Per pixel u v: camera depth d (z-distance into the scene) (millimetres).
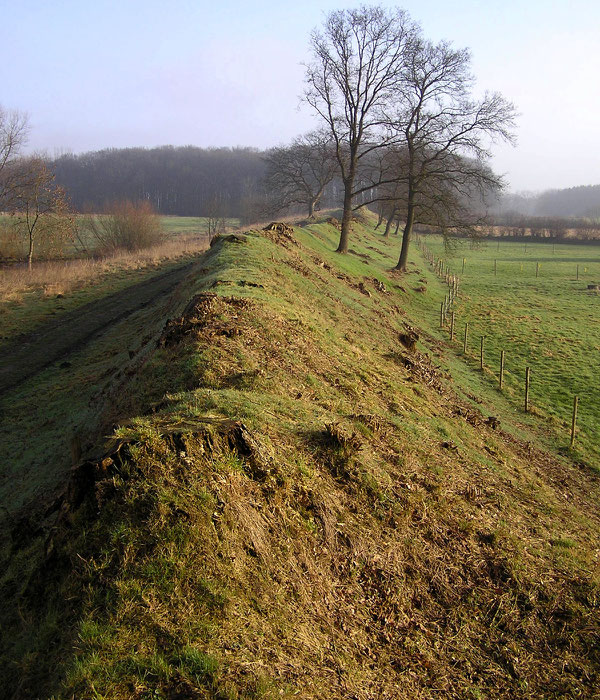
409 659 5734
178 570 5113
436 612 6488
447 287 42719
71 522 5688
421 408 12820
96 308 27266
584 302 38469
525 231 87500
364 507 7344
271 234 26047
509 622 6594
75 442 9703
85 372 17781
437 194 39938
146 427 6465
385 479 7984
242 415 7746
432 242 78125
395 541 7090
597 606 7188
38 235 44156
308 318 15016
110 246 51531
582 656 6348
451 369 21016
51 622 5012
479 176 37531
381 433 9609
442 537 7594
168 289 30109
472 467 10469
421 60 36062
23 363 19719
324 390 10688
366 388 12109
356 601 6109
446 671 5758
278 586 5582
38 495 9570
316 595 5844
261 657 4715
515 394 20219
